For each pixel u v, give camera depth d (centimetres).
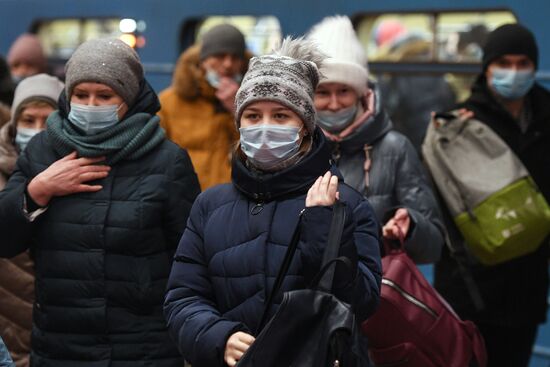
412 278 563
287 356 415
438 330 553
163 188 546
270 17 1052
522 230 696
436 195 714
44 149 570
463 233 704
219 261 456
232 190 470
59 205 549
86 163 547
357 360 428
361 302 435
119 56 554
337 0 1000
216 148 864
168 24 1154
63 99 571
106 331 543
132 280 543
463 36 925
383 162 618
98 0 1234
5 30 1363
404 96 966
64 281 546
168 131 873
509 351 758
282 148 451
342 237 427
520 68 727
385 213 599
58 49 1296
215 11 1103
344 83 610
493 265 726
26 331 637
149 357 546
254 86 452
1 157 646
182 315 455
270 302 435
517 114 751
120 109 555
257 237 449
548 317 895
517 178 700
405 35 964
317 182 436
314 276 427
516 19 888
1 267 632
